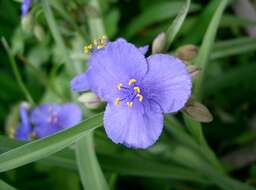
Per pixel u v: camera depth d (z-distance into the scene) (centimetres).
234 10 17
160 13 16
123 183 16
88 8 15
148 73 10
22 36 18
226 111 17
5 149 11
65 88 17
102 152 13
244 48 14
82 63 15
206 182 13
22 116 15
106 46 10
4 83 18
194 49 11
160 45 10
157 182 16
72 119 15
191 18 16
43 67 18
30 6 14
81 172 10
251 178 15
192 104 10
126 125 10
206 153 12
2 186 10
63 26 15
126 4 18
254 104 17
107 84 10
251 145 16
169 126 12
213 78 16
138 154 13
